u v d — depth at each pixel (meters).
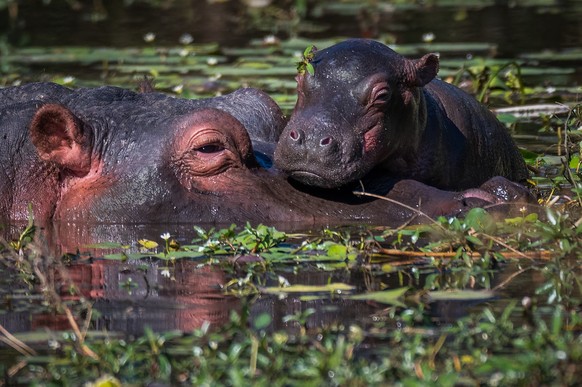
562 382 18.27
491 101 51.00
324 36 68.75
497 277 24.73
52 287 23.47
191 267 26.19
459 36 68.50
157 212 30.72
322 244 27.67
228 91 51.84
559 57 61.03
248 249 27.38
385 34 68.56
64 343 20.70
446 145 35.97
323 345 19.83
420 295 23.22
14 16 79.31
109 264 26.61
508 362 18.61
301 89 31.89
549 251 26.91
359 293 23.55
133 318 22.03
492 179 32.25
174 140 31.11
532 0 85.69
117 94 34.09
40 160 31.89
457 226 27.03
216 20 78.06
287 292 23.77
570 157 37.00
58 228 30.52
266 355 19.34
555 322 19.73
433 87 37.62
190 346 20.38
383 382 18.34
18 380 19.02
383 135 31.56
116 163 31.45
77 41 68.94
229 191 30.97
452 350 19.86
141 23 76.81
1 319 22.27
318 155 30.12
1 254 27.86
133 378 19.08
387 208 31.25
